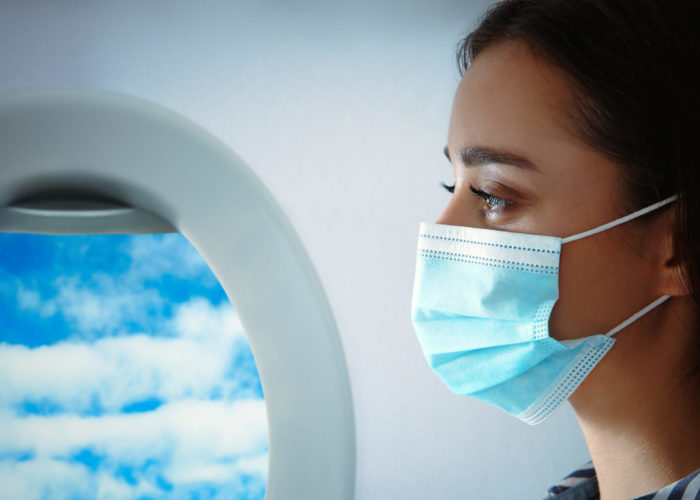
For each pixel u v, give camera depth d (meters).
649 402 0.68
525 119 0.70
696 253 0.63
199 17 1.86
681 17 0.65
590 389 0.72
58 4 1.75
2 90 1.69
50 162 1.76
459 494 1.99
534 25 0.70
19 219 1.88
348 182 1.96
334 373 1.89
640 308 0.69
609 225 0.69
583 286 0.71
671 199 0.66
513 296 0.75
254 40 1.90
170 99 1.84
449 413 2.01
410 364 1.99
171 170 1.82
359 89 1.96
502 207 0.76
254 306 1.92
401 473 1.97
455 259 0.80
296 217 1.92
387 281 1.98
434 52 1.98
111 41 1.80
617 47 0.66
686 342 0.66
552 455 2.04
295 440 1.90
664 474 0.65
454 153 0.78
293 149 1.92
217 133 1.87
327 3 1.92
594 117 0.66
